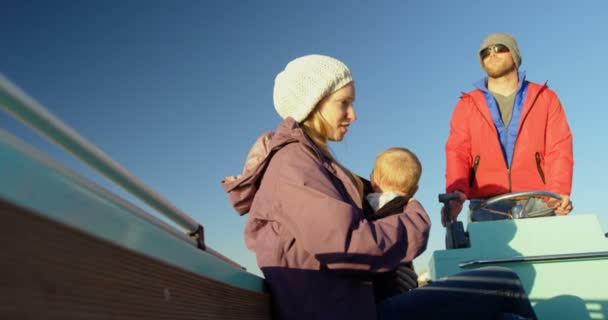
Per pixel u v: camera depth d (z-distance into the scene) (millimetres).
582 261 2471
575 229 2613
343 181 1639
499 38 3543
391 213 1765
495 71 3584
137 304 771
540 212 3049
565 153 3398
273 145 1623
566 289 2463
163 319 851
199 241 1155
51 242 599
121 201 772
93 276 669
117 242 732
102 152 838
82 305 643
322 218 1421
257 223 1607
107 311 692
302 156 1570
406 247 1522
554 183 3340
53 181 612
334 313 1462
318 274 1485
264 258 1553
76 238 644
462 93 3697
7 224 539
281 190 1513
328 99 1835
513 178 3502
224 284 1175
